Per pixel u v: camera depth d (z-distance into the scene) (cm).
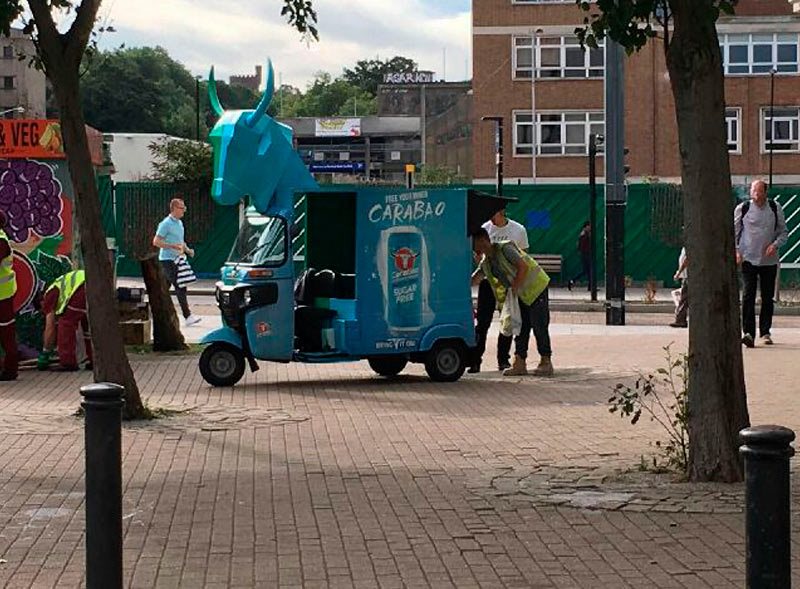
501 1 5772
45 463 978
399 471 939
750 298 1741
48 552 716
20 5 1126
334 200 1576
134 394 1176
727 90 5762
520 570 673
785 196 3403
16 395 1385
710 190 854
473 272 1599
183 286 2241
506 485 880
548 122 5809
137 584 651
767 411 1188
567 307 2977
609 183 2267
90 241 1159
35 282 1697
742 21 5719
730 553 698
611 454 997
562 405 1273
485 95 5816
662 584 643
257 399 1333
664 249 3538
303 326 1475
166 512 809
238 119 1422
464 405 1282
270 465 967
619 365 1628
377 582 653
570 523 772
